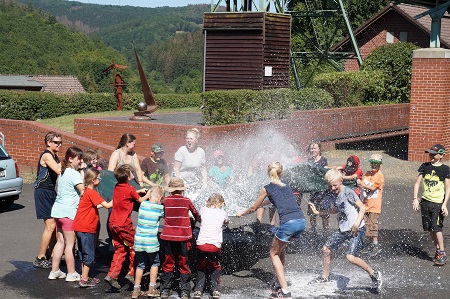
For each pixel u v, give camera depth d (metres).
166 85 129.00
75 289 8.47
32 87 60.50
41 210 9.28
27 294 8.24
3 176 13.23
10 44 92.88
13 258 9.90
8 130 18.58
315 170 9.72
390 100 29.75
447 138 20.14
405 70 29.50
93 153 10.00
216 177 10.79
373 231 10.09
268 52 27.61
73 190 8.71
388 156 21.34
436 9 19.97
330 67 42.00
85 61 95.94
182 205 8.09
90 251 8.48
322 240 10.91
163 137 17.97
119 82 34.38
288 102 22.30
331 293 8.27
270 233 9.69
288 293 7.93
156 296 8.15
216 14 27.91
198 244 8.05
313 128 21.83
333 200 10.66
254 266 9.46
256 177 11.07
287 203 8.08
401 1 24.11
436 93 19.59
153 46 139.00
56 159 9.41
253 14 27.23
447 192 9.54
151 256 8.09
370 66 30.12
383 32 42.09
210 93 18.88
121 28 191.12
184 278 8.07
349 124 24.20
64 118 28.52
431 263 9.71
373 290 8.38
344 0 52.06
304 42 48.09
